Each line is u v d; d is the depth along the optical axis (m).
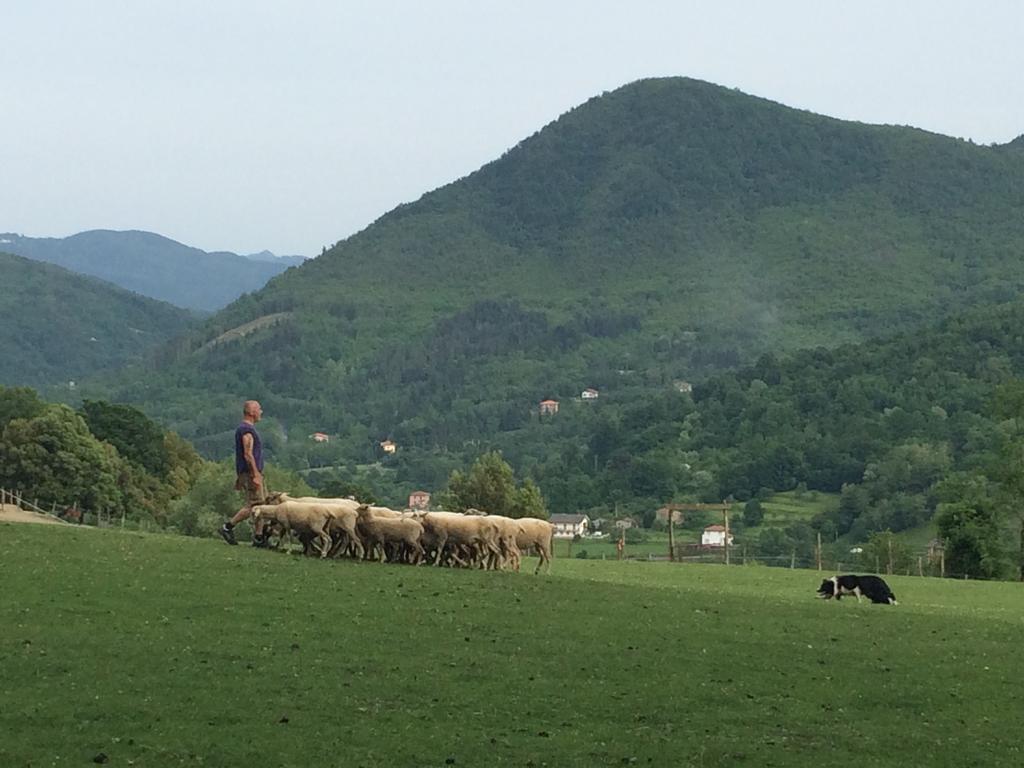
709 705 28.55
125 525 98.12
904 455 170.38
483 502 114.69
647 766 24.70
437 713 26.62
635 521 174.75
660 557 111.06
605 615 36.16
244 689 27.03
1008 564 93.06
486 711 26.98
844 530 165.00
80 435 109.50
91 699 25.73
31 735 23.80
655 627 35.09
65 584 34.47
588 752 25.12
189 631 30.94
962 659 33.88
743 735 26.75
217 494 96.19
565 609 36.53
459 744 24.97
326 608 34.16
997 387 107.88
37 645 28.91
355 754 24.09
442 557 44.22
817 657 33.06
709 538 154.12
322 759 23.75
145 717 25.09
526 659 30.86
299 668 28.72
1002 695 30.72
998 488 107.50
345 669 28.94
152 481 124.62
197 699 26.22
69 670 27.41
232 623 31.95
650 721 27.20
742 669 31.45
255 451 44.94
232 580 36.66
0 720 24.38
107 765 22.81
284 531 42.56
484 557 44.56
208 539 45.22
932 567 99.44
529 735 25.80
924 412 195.88
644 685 29.50
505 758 24.52
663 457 197.00
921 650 34.62
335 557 42.94
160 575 36.50
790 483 184.75
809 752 26.06
